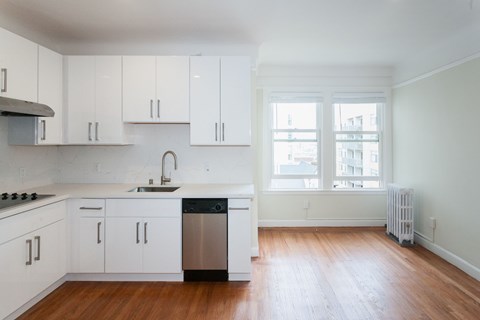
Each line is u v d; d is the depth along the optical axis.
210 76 3.19
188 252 2.91
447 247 3.51
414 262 3.45
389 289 2.80
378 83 4.75
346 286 2.86
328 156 4.82
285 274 3.13
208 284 2.90
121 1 2.54
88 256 2.88
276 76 4.75
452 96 3.40
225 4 2.61
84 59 3.14
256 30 3.18
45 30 3.14
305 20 2.94
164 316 2.36
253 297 2.65
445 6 2.64
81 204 2.87
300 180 4.93
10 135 2.82
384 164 4.83
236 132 3.20
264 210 4.88
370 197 4.85
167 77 3.17
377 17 2.87
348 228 4.79
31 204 2.37
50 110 2.66
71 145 3.50
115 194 2.85
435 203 3.72
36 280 2.45
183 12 2.75
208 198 2.89
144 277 2.96
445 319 2.32
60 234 2.76
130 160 3.57
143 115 3.17
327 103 4.77
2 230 2.12
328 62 4.45
